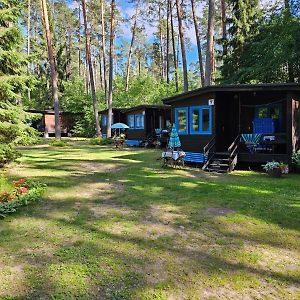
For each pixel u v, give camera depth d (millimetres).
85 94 37406
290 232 5023
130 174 10523
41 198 7223
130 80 37281
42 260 4062
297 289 3391
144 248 4441
